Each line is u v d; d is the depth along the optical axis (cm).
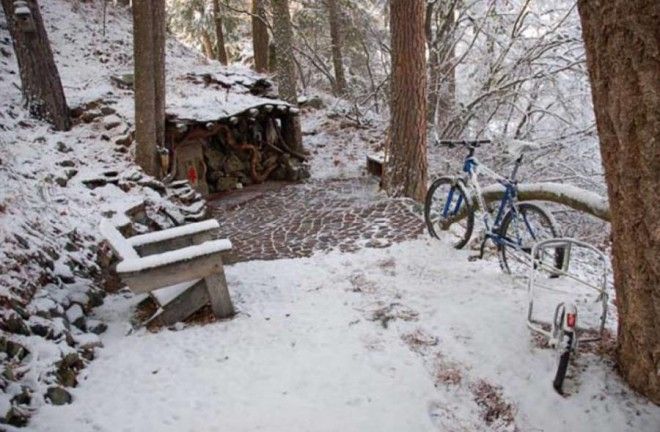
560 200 418
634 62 242
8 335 315
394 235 587
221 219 737
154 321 395
